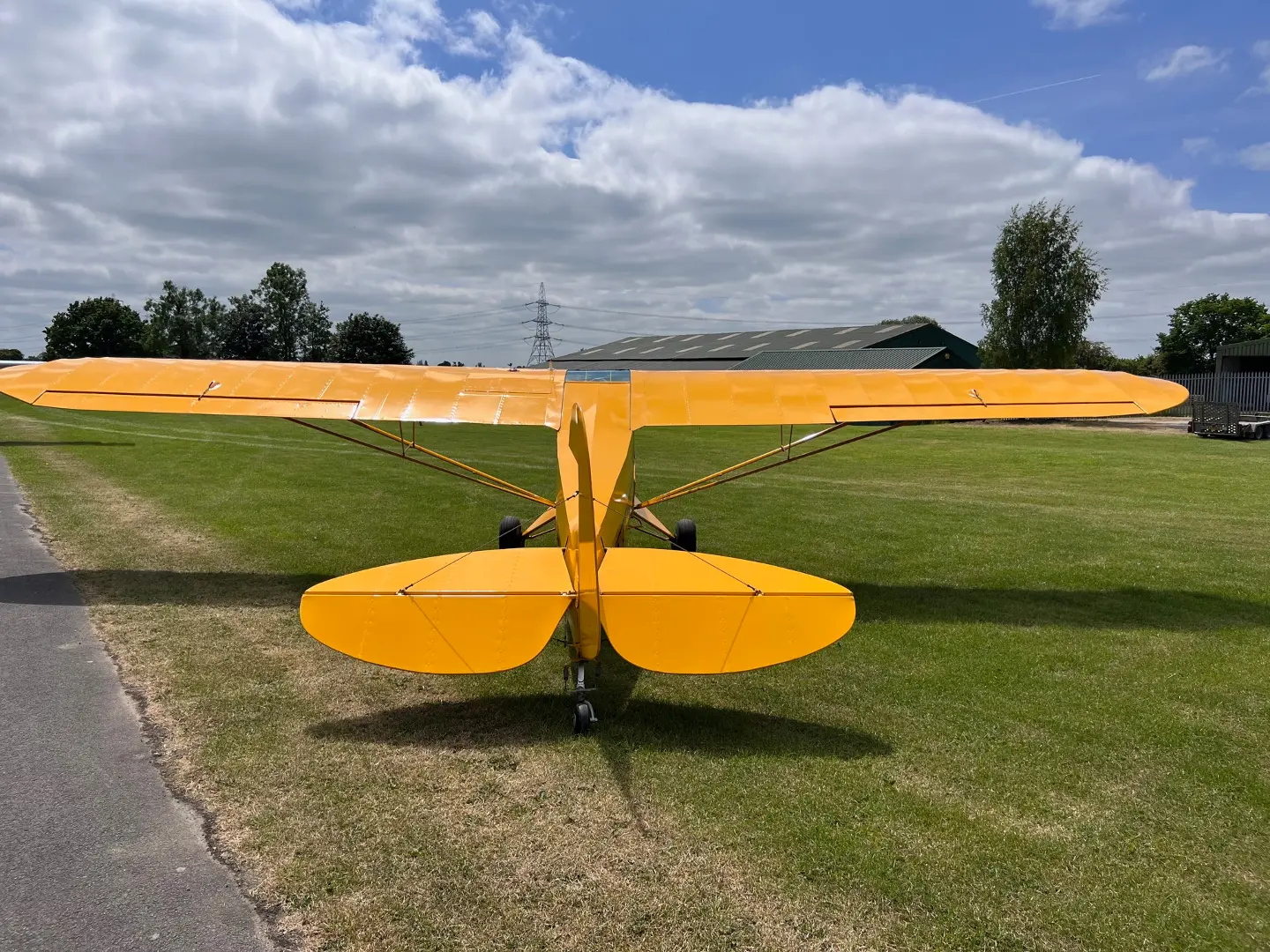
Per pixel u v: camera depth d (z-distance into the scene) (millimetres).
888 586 7668
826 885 3186
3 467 14406
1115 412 6441
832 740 4449
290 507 11125
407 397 6785
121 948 2787
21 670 5230
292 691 4992
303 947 2818
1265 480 15070
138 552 8391
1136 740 4492
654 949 2826
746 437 25359
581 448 4172
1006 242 39938
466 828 3549
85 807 3668
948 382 6977
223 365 6961
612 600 4098
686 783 3949
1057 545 9445
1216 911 3084
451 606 4000
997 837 3531
